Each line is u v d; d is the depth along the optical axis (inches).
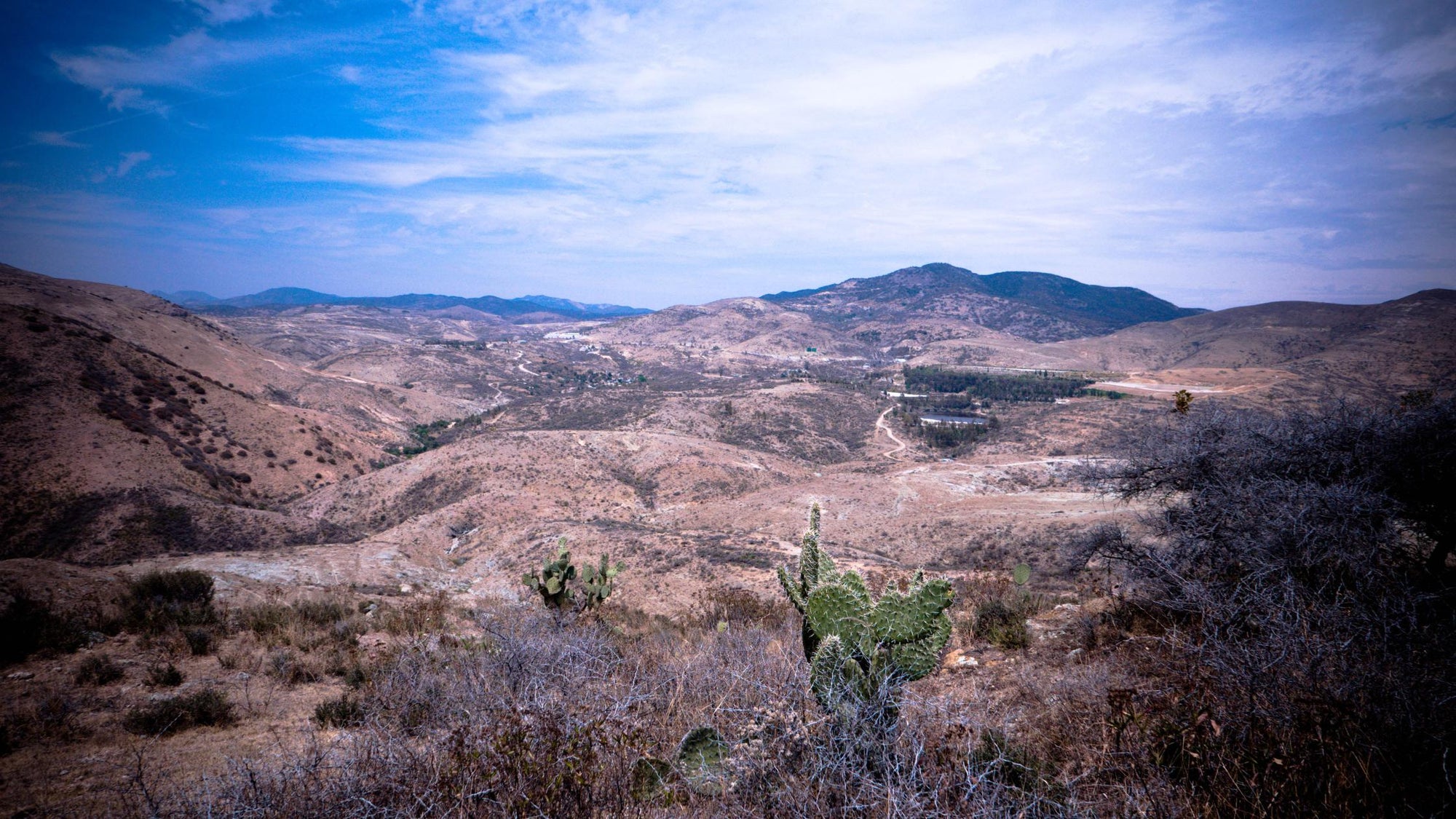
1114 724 113.9
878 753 110.3
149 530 1913.1
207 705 209.2
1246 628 143.9
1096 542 259.0
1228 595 166.7
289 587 526.3
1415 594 146.3
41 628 276.8
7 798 151.7
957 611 313.4
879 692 114.4
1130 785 102.3
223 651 299.4
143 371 3100.4
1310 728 100.7
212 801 118.6
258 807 111.4
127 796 147.6
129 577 413.1
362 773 119.2
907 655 121.0
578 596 384.8
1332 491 189.6
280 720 212.1
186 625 329.4
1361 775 94.2
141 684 244.2
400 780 114.8
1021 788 98.5
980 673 209.3
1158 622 191.0
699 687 170.9
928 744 115.7
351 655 295.3
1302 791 93.9
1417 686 107.4
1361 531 178.4
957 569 1154.0
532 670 178.9
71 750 183.2
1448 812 86.5
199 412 3144.7
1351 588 162.2
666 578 1180.5
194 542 1945.1
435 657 238.1
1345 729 99.4
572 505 2748.5
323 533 2228.1
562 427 5364.2
